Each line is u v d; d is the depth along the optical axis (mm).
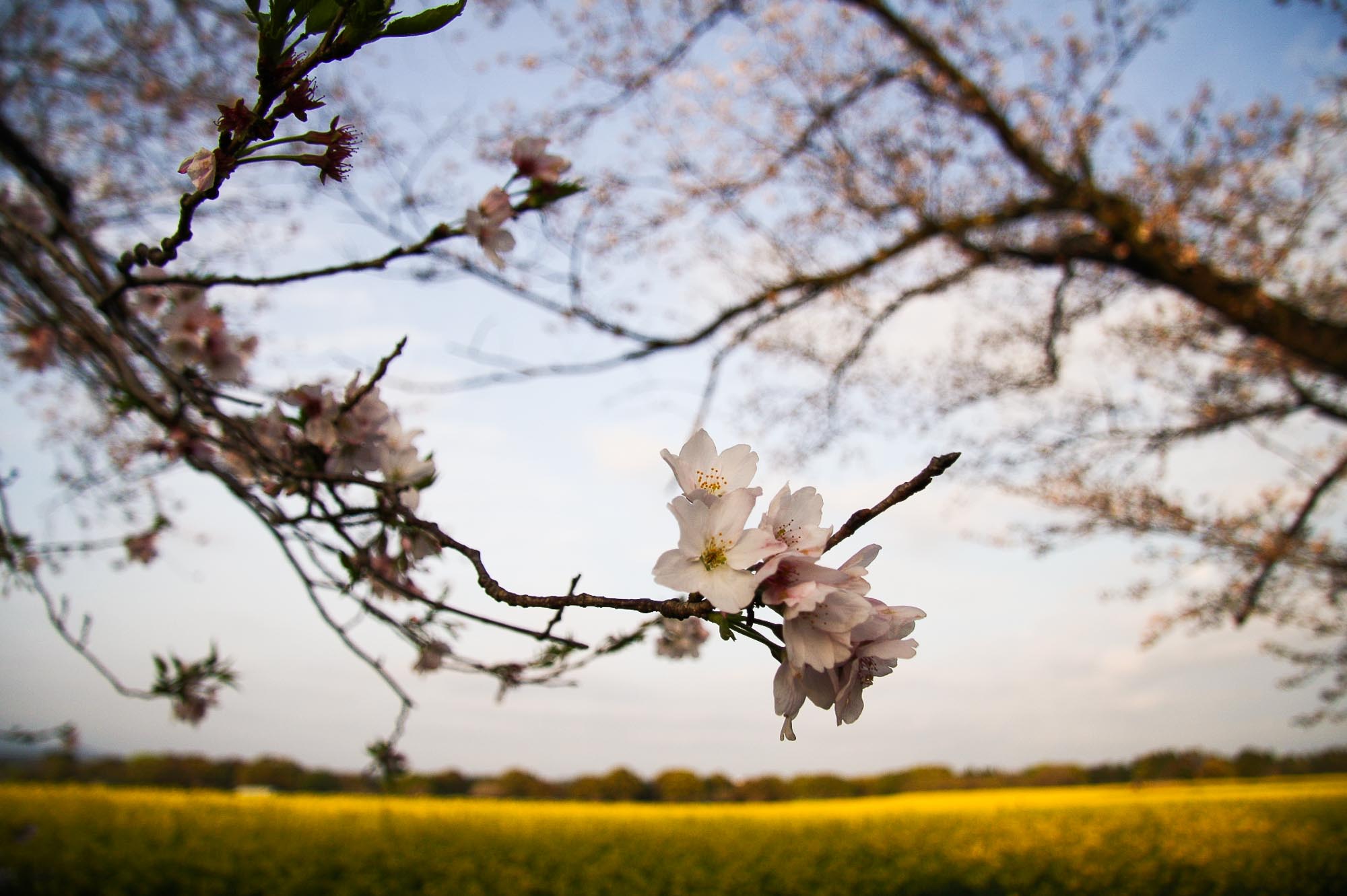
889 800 19219
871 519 890
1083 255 6805
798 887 9062
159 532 3092
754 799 19734
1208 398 7660
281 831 9219
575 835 10312
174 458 2484
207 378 2109
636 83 6441
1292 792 17516
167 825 8859
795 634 891
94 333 2127
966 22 6602
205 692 2328
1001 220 6746
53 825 8398
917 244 6781
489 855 9203
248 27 4785
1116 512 7469
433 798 14328
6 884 7082
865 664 949
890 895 9281
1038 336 7438
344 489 1850
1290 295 6855
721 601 881
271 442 1889
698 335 6102
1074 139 6578
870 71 6738
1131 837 10961
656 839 10430
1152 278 6637
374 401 1842
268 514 1864
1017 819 12211
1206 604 7652
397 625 1878
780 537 945
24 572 2250
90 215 4637
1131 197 6531
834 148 6637
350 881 8008
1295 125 6512
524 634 1434
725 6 6387
